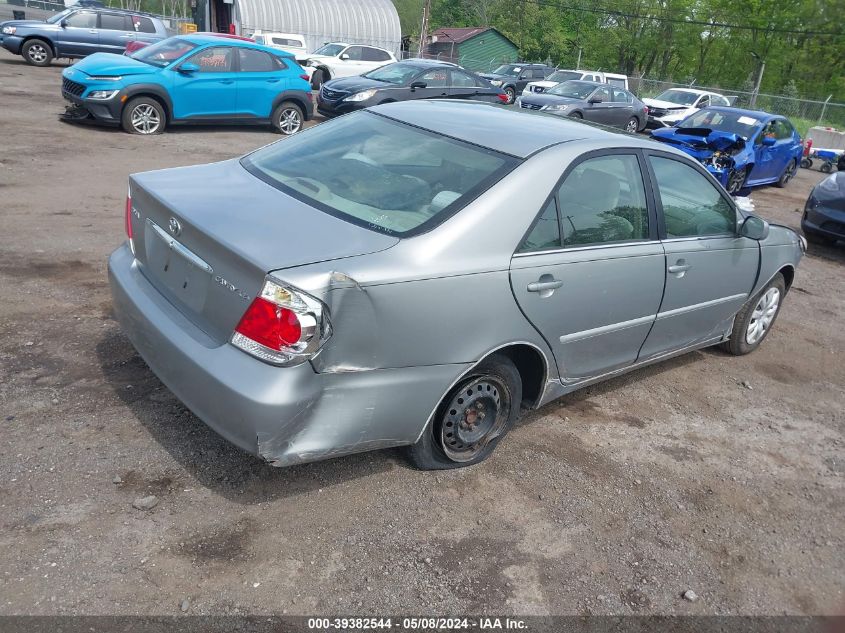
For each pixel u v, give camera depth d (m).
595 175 3.78
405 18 81.31
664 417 4.55
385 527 3.10
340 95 15.50
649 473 3.87
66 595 2.52
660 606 2.93
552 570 3.03
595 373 4.13
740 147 13.00
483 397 3.49
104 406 3.64
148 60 12.54
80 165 9.23
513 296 3.29
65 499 2.97
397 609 2.69
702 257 4.52
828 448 4.47
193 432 3.52
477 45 54.50
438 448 3.45
